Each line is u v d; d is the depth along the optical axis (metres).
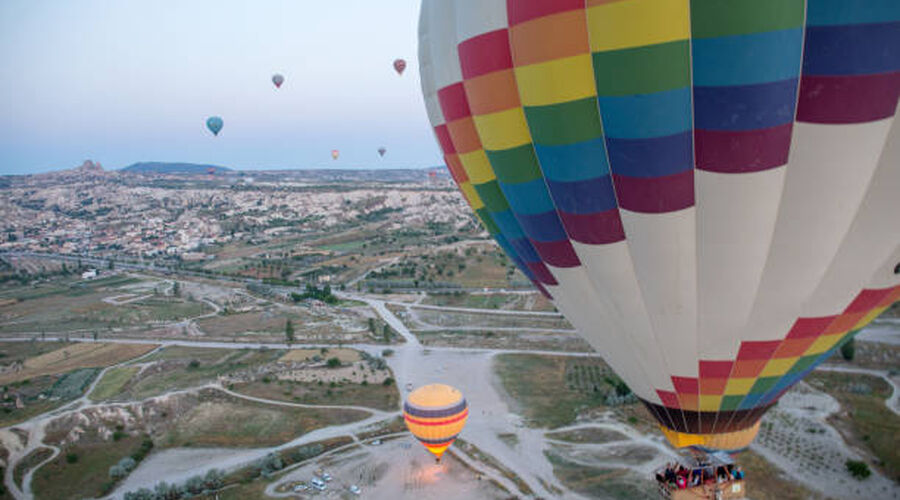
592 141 13.39
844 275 14.09
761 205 12.77
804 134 11.89
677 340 15.81
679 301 14.88
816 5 10.73
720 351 15.74
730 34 10.95
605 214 14.37
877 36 10.74
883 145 12.11
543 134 13.88
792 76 11.30
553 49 12.58
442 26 15.96
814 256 13.57
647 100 12.04
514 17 13.02
